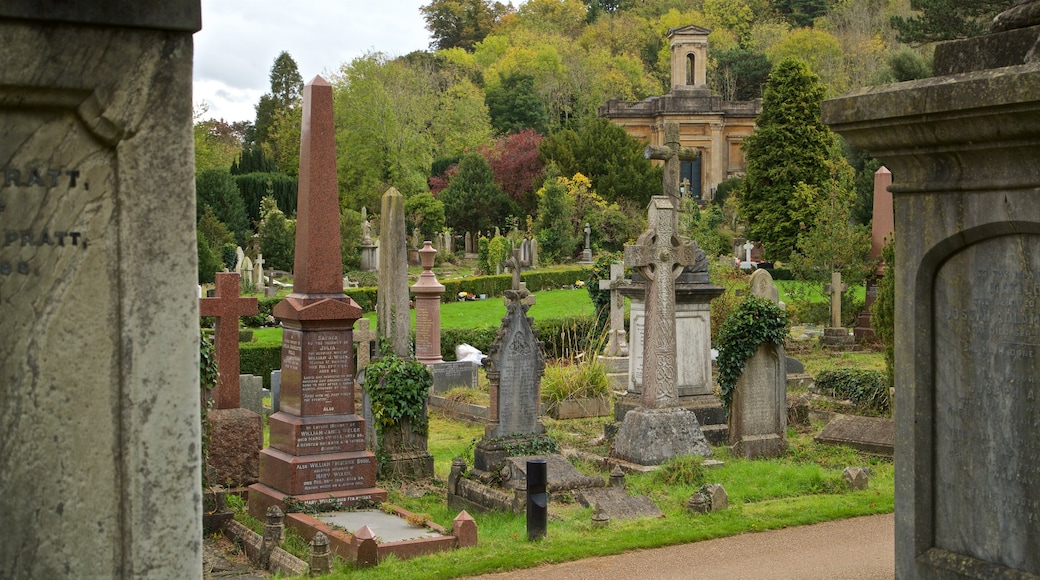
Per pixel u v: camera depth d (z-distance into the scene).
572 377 20.12
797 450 15.32
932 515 5.14
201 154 69.44
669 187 16.30
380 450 14.98
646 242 14.29
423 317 24.53
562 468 12.53
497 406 14.38
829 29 96.38
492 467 13.81
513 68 95.88
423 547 9.77
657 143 82.50
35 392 3.12
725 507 11.23
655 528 10.27
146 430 3.24
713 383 20.22
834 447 15.41
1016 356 4.67
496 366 14.37
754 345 15.03
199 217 56.00
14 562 3.11
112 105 3.14
